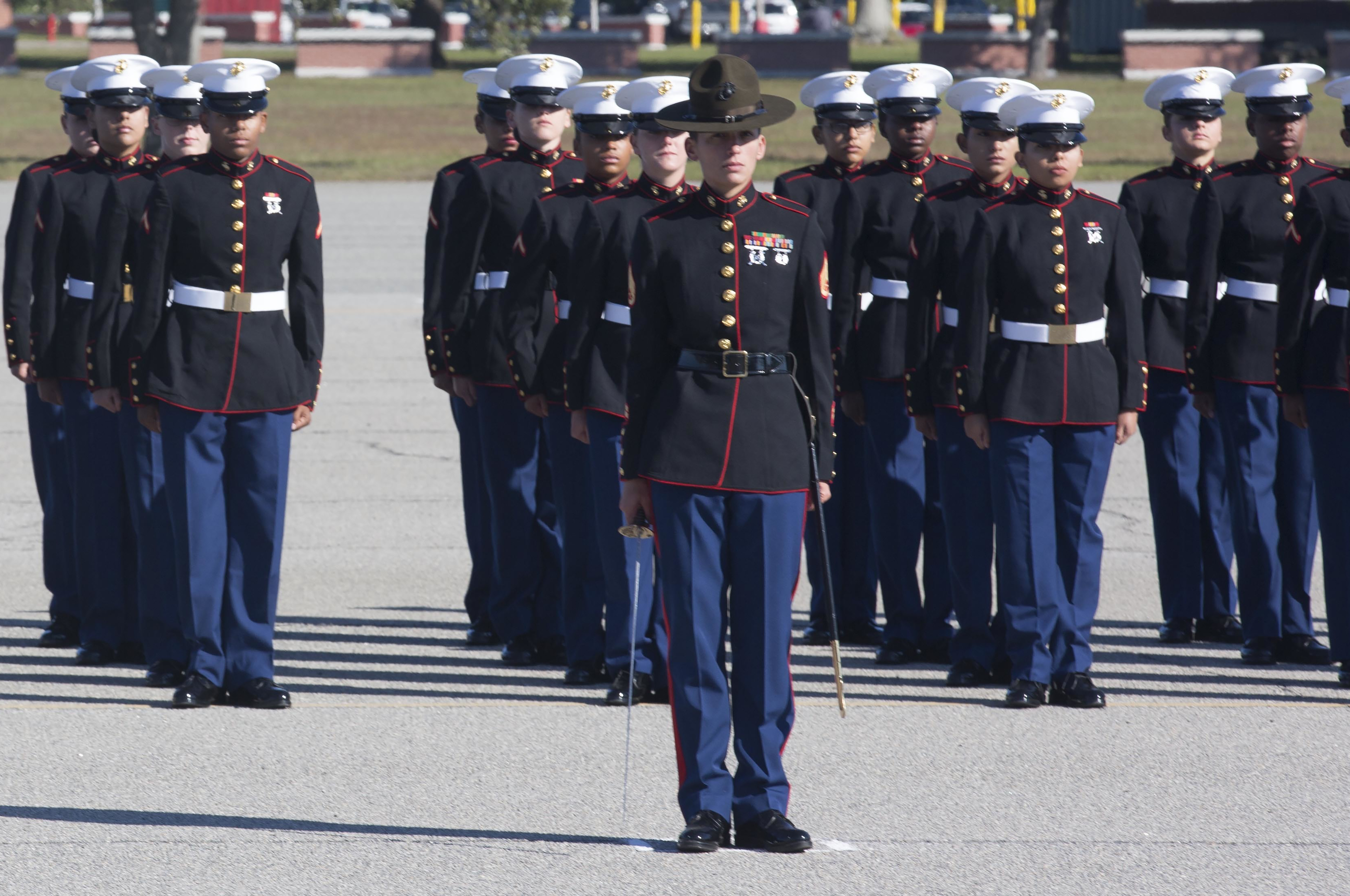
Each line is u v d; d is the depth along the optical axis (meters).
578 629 18.70
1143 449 30.56
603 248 17.19
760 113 13.48
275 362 17.48
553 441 18.53
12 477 27.81
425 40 122.56
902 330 19.48
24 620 20.91
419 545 24.34
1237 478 19.30
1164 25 125.31
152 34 89.25
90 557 19.11
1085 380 17.52
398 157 76.50
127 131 18.77
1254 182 19.34
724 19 173.62
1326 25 122.69
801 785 15.38
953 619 22.34
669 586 13.71
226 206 17.27
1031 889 13.06
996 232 17.53
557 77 19.30
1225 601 20.39
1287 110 19.08
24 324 19.16
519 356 18.50
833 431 13.88
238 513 17.59
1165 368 19.75
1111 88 108.50
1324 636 20.67
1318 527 19.44
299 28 152.38
